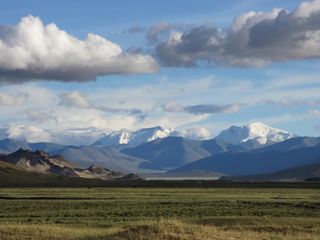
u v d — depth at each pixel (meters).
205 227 55.38
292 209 101.69
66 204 118.25
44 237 53.09
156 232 51.62
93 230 59.31
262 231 57.31
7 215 91.44
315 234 55.09
